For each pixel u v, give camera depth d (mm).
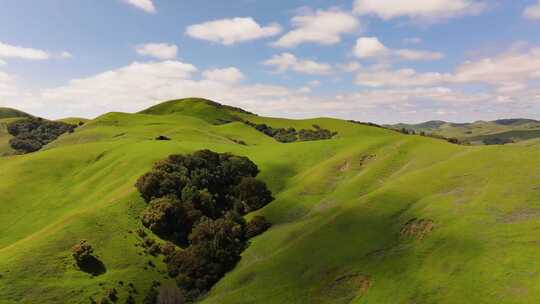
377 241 54625
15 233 87188
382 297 43594
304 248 59875
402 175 80375
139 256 69750
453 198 58000
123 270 65188
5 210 96562
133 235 74562
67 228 70438
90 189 102875
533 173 58375
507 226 46281
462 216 51719
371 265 49531
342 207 68375
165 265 70312
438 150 90000
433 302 39281
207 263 66875
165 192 86688
